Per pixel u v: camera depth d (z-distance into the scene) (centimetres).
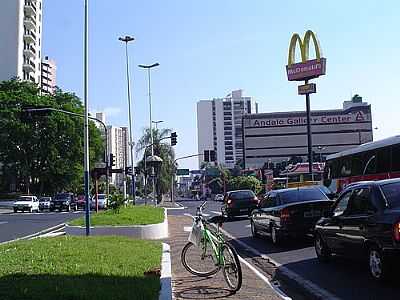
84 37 2202
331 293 904
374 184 1030
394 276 930
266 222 1728
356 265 1184
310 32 6019
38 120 6912
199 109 18275
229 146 17938
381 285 942
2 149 7225
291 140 15362
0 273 930
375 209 980
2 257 1148
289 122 15400
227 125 18025
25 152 7269
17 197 7462
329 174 2602
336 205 1169
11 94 7412
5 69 9725
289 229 1559
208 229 1047
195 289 945
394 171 1934
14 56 9781
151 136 6862
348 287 944
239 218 3216
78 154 7481
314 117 15288
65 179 7594
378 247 943
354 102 15900
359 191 1074
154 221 2155
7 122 7106
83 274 924
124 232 1986
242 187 9512
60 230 2550
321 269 1157
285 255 1424
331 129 15162
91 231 2005
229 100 18138
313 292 921
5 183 7812
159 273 971
